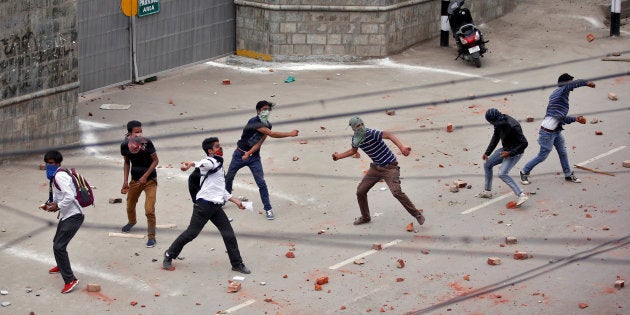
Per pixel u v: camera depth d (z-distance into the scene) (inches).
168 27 1581.0
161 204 1091.3
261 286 896.9
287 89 1540.4
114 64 1505.9
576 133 1322.6
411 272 924.6
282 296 876.6
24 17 1199.6
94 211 1066.1
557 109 1106.1
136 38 1528.1
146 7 1528.1
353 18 1668.3
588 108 1428.4
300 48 1686.8
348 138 1314.0
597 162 1214.9
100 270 925.2
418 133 1330.0
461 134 1326.3
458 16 1667.1
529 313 839.7
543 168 1202.0
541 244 983.6
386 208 1083.3
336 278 912.9
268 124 1029.8
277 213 1069.1
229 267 936.3
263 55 1694.1
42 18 1222.3
